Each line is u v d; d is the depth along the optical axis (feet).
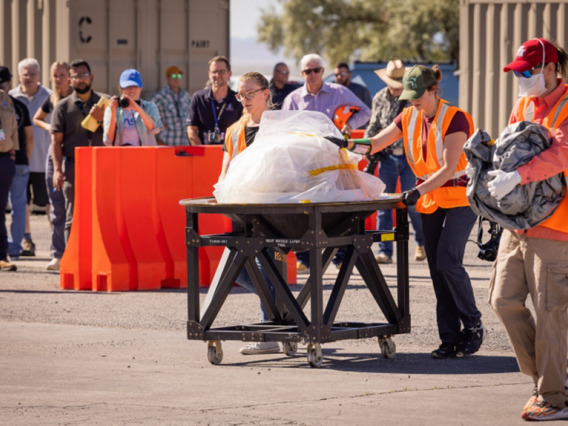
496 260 33.42
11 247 75.61
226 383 37.73
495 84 100.94
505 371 39.17
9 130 67.31
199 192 61.46
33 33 98.58
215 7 97.86
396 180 67.31
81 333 47.29
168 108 92.38
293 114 40.50
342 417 32.73
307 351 40.45
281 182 38.91
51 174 68.95
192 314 41.27
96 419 32.73
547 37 99.40
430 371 39.34
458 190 40.57
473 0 100.83
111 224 60.39
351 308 52.42
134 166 60.90
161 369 40.16
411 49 236.43
